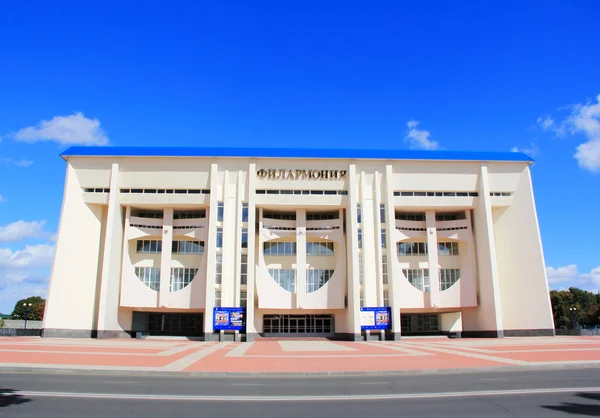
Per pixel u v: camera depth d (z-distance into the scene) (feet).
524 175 188.24
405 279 182.91
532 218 184.65
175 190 179.11
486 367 69.26
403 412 36.60
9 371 64.95
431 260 184.44
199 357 88.43
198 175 177.58
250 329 163.22
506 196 188.34
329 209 184.96
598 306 330.95
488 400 41.63
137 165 176.86
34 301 381.81
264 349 114.32
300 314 185.47
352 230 174.09
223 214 174.09
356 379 59.00
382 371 65.67
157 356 89.35
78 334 168.04
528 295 180.04
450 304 181.98
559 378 57.93
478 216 184.85
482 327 179.52
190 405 39.45
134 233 178.50
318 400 42.22
